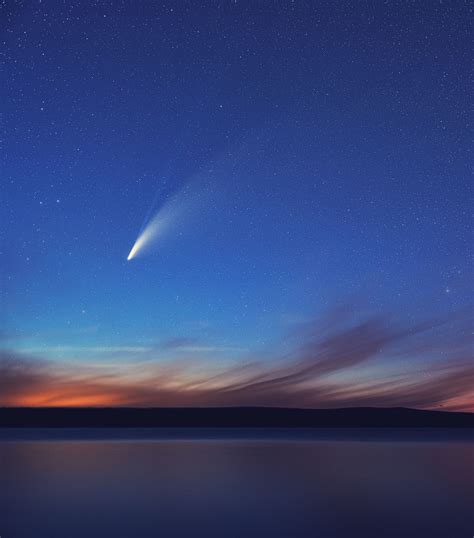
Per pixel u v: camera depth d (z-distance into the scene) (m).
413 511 11.10
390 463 19.47
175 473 16.69
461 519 10.38
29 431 56.56
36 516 10.63
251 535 9.17
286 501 12.15
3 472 16.95
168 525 9.88
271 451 25.08
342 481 15.05
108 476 16.08
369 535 9.17
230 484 14.55
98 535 9.19
